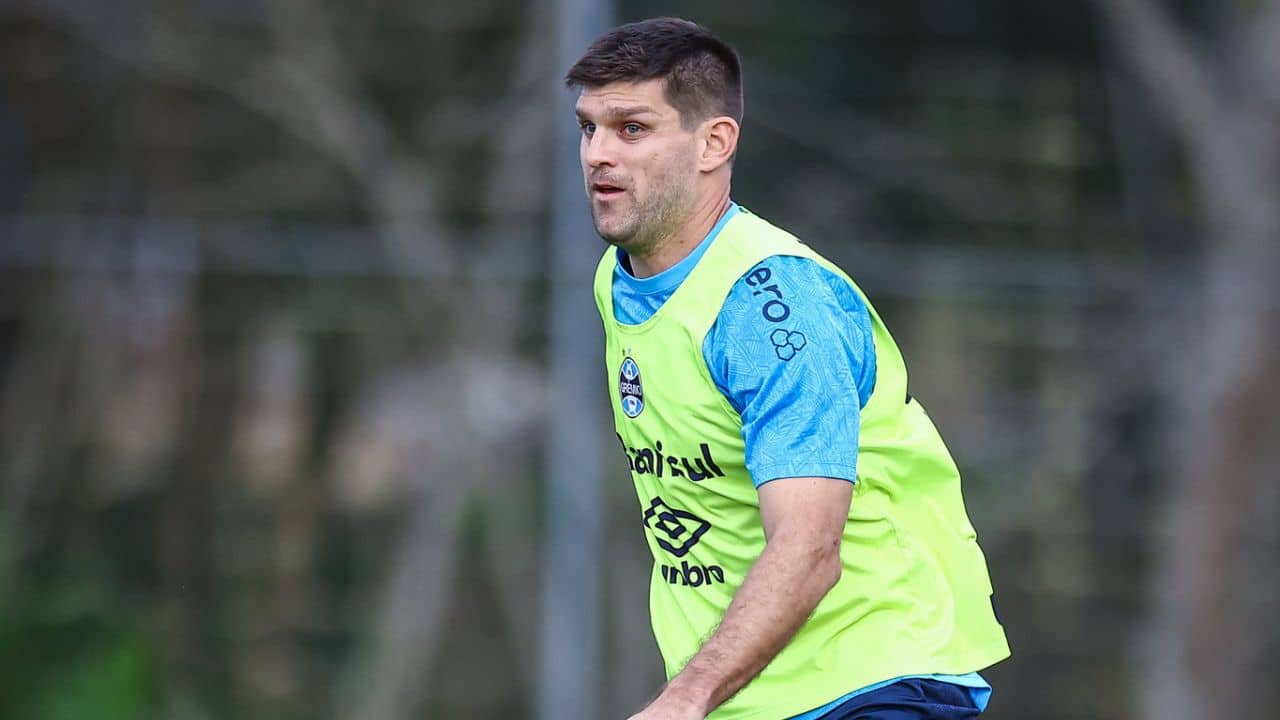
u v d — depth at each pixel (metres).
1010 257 31.03
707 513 11.09
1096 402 26.83
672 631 11.45
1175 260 32.06
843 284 10.91
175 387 27.27
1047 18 34.12
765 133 34.12
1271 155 30.42
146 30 33.50
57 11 33.38
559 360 23.47
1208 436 26.80
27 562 26.72
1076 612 26.69
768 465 10.16
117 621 26.08
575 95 23.75
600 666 25.55
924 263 27.70
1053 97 33.75
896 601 11.01
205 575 26.83
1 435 27.11
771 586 9.93
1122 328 27.16
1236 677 26.56
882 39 34.75
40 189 33.19
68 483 27.11
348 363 27.61
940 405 26.59
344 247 29.95
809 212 33.69
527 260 29.94
